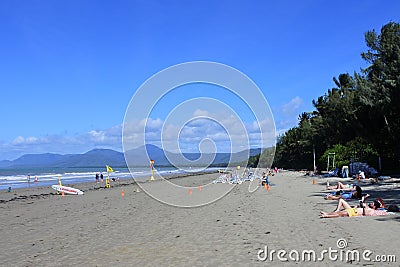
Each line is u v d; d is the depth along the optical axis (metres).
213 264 8.94
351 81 44.16
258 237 11.82
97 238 12.84
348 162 47.53
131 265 9.17
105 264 9.39
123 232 13.81
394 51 32.78
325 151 60.22
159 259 9.62
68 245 11.91
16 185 52.69
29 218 19.09
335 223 13.47
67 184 51.56
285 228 13.10
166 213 18.86
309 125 72.25
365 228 12.23
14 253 11.14
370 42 35.75
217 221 15.55
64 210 22.06
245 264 8.82
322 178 44.59
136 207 22.11
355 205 18.00
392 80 31.00
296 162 81.38
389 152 42.06
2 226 16.70
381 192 23.08
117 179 60.34
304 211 17.17
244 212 18.00
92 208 22.52
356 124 39.00
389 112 33.50
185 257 9.71
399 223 12.78
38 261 10.02
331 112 49.94
